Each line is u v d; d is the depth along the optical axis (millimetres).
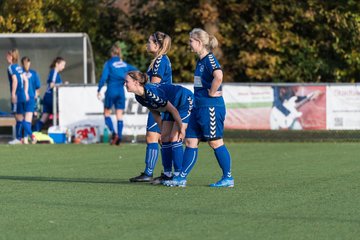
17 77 73625
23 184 41469
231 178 39875
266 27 99250
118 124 71625
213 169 49656
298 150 66188
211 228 27953
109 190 38562
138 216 30484
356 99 73625
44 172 48406
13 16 97625
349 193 37406
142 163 54688
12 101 74188
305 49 100688
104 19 105438
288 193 37312
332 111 73938
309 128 74125
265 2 100375
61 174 47094
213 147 39406
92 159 58125
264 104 74375
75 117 76625
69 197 36000
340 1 100062
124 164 53906
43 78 88312
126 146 71062
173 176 40938
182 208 32438
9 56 73812
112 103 70938
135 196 36219
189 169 39812
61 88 76625
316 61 100875
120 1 108125
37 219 29906
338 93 73750
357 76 102562
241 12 102312
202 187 39625
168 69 41469
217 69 37906
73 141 76188
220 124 38812
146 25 105625
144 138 76062
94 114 76438
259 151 65312
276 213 31172
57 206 33156
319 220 29578
